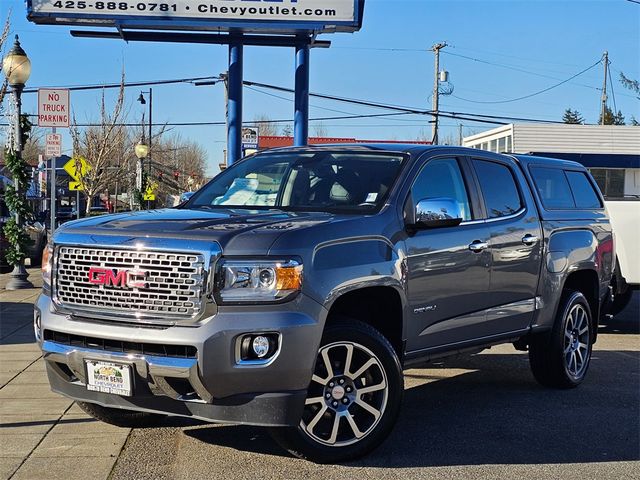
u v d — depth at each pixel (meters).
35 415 5.85
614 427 5.96
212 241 4.40
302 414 4.57
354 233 4.93
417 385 7.36
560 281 6.97
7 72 14.15
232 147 13.85
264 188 5.98
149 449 5.16
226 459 4.98
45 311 4.80
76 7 12.53
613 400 6.83
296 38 13.50
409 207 5.46
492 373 7.92
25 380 6.83
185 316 4.37
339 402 4.84
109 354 4.45
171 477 4.66
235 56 13.66
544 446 5.45
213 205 5.95
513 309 6.41
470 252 5.85
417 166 5.73
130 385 4.43
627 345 9.72
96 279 4.57
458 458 5.14
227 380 4.32
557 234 7.03
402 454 5.20
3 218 19.78
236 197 5.99
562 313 7.05
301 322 4.43
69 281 4.69
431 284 5.48
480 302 6.03
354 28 13.05
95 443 5.26
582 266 7.33
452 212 5.38
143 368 4.36
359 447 4.89
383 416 4.93
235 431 5.58
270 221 4.83
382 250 5.07
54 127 12.12
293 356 4.41
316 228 4.72
